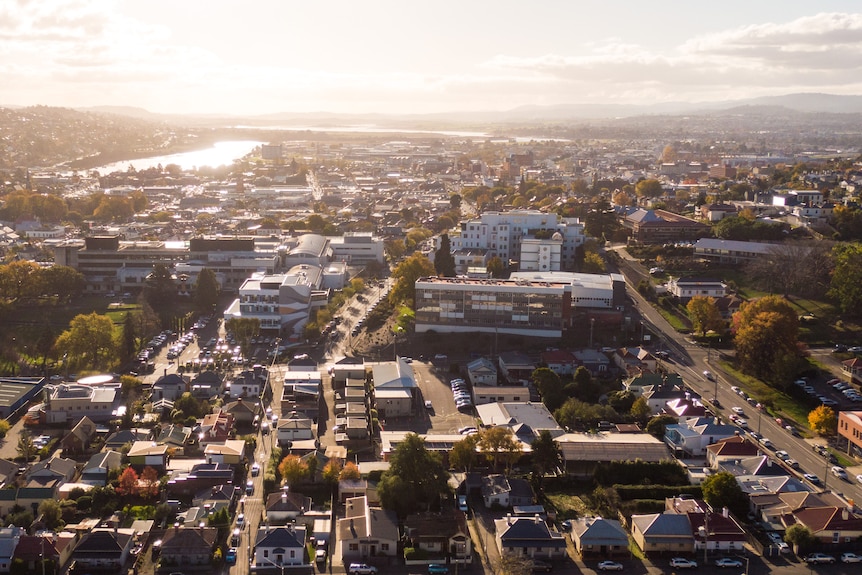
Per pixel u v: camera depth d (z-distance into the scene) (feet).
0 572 562.66
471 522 640.99
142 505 652.89
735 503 645.10
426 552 591.78
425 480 645.92
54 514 618.03
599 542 593.83
